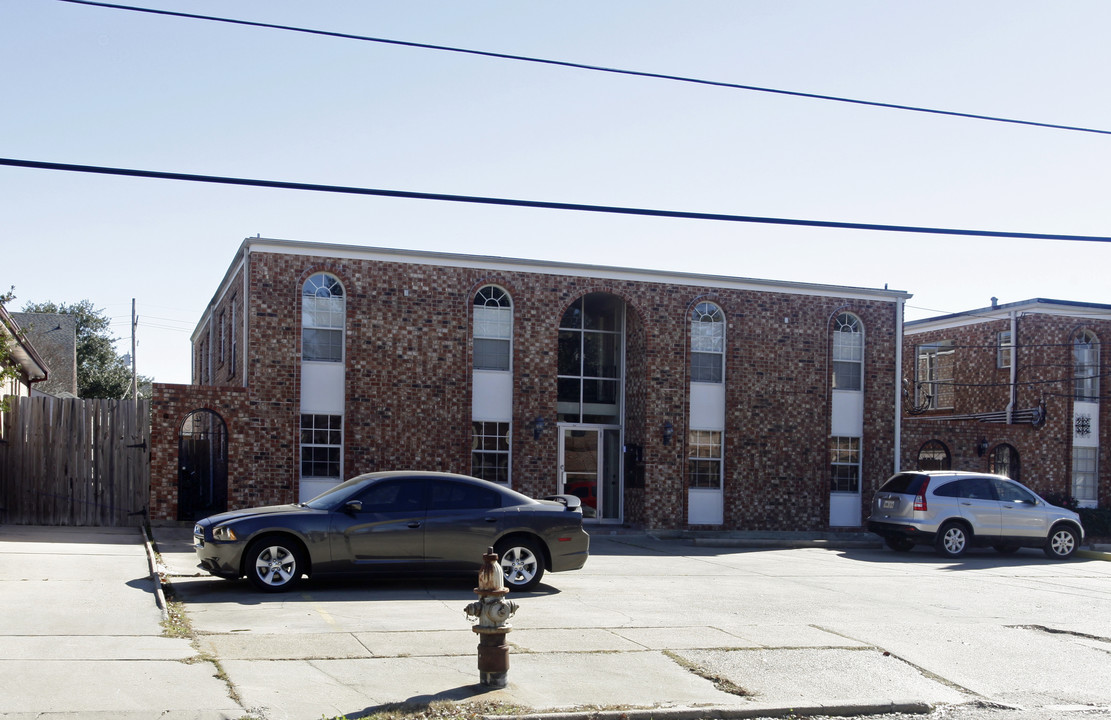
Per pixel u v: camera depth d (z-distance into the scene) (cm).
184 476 2345
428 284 2275
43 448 2069
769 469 2531
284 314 2167
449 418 2269
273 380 2150
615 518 2534
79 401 2091
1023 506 2152
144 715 696
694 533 2408
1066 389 3009
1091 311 3059
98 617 1021
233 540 1250
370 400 2217
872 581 1617
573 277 2394
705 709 791
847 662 986
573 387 2522
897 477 2211
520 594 1333
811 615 1249
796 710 813
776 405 2548
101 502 2083
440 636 1005
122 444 2103
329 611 1136
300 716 721
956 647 1083
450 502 1340
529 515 1363
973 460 2789
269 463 2134
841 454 2620
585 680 866
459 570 1323
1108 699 893
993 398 3128
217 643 938
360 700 768
